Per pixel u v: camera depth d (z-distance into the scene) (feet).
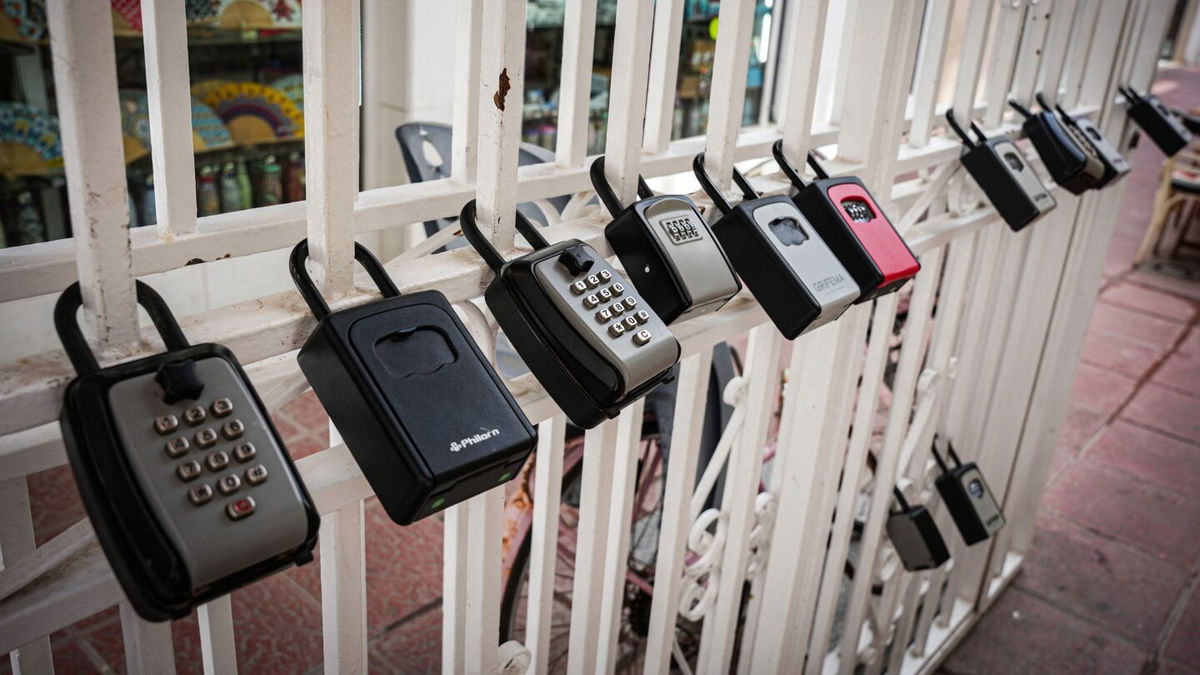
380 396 1.96
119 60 8.71
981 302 5.76
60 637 6.01
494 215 2.47
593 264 2.43
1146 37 6.74
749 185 3.27
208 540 1.63
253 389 1.84
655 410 5.91
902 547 5.70
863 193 3.56
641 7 2.59
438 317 2.16
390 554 7.23
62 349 1.84
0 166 8.50
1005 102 4.89
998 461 7.14
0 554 2.07
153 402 1.70
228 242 2.10
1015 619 7.84
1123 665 7.43
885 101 3.95
